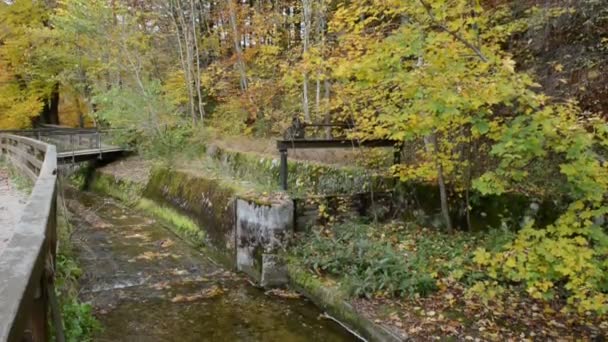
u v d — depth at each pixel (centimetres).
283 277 686
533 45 731
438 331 448
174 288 681
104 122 2048
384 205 814
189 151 1342
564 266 357
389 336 458
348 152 928
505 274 466
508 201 629
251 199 747
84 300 614
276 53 1266
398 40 460
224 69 1495
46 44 1877
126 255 830
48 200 301
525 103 373
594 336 418
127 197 1366
